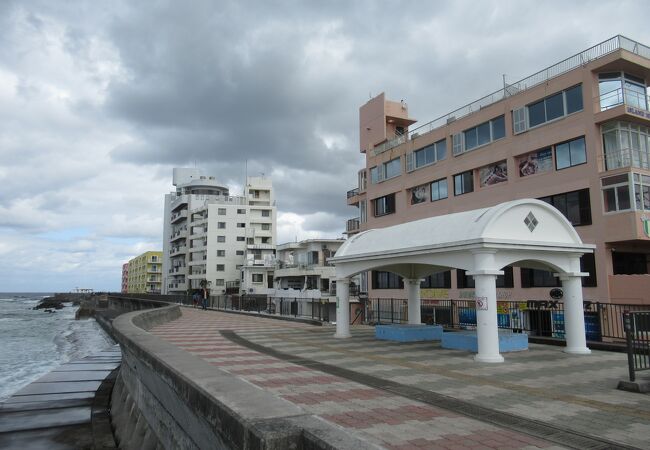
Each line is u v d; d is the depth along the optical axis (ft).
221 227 277.23
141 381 32.45
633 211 74.18
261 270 252.42
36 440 34.91
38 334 168.14
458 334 45.19
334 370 33.06
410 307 58.03
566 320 42.55
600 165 80.53
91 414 41.52
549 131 89.45
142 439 30.09
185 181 351.25
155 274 431.02
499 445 17.15
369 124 152.46
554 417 20.99
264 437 11.85
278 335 59.88
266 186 301.63
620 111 77.25
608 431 19.02
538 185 91.25
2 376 79.56
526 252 39.83
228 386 18.37
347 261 54.80
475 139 108.27
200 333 62.85
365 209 154.40
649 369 28.02
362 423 19.84
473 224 39.11
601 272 77.82
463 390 26.50
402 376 30.81
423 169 123.44
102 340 146.10
